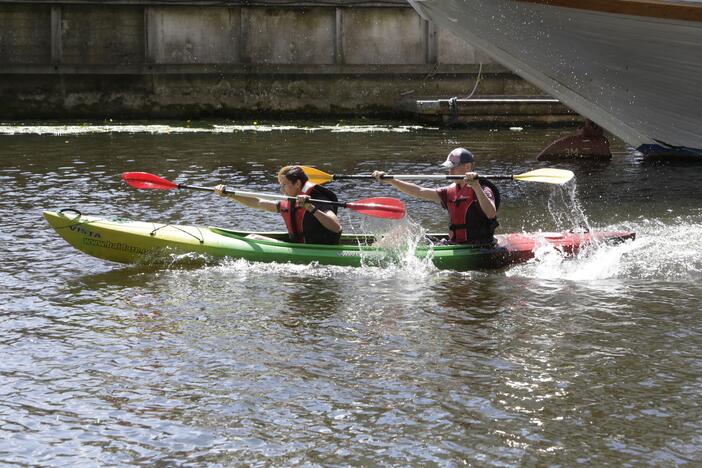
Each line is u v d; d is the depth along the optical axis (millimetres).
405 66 40062
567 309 12352
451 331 11430
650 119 24516
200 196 21016
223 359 10406
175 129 35094
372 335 11258
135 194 21078
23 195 20547
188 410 9078
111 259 14555
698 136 24766
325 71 39594
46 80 37812
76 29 37875
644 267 14562
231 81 39219
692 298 12883
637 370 10141
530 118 38406
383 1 39562
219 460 8109
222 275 13883
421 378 9891
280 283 13484
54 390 9523
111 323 11641
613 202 20891
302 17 39406
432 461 8086
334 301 12648
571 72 23438
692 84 22625
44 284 13375
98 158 26922
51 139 31344
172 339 11062
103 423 8797
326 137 33375
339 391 9539
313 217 14602
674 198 21328
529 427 8734
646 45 21703
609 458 8141
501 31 22672
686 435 8570
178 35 38625
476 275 14125
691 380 9859
